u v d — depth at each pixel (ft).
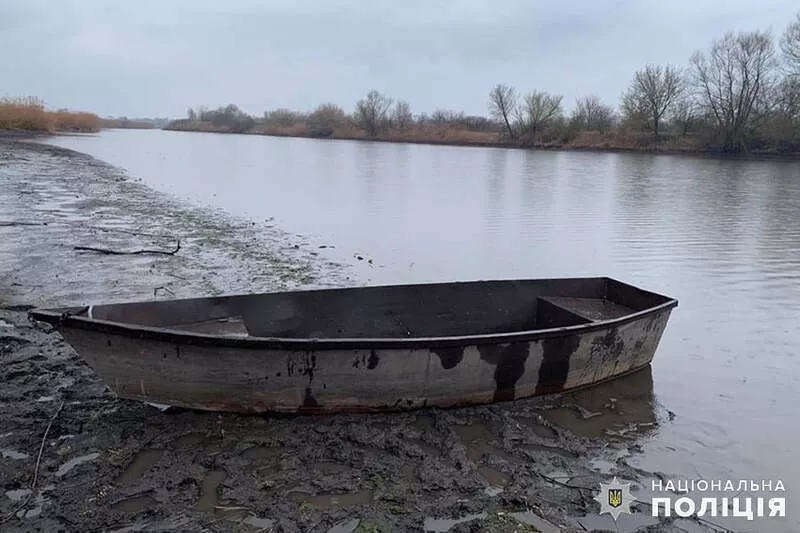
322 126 328.49
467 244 49.62
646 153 213.87
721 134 201.46
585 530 14.48
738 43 200.13
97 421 17.93
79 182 78.95
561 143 247.09
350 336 24.09
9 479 15.08
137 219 53.88
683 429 19.69
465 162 159.12
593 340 21.16
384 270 39.65
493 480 16.31
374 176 110.93
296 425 18.20
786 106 191.31
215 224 53.52
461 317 25.81
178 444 17.03
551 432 19.06
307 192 82.17
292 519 14.21
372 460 16.78
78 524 13.71
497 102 269.23
